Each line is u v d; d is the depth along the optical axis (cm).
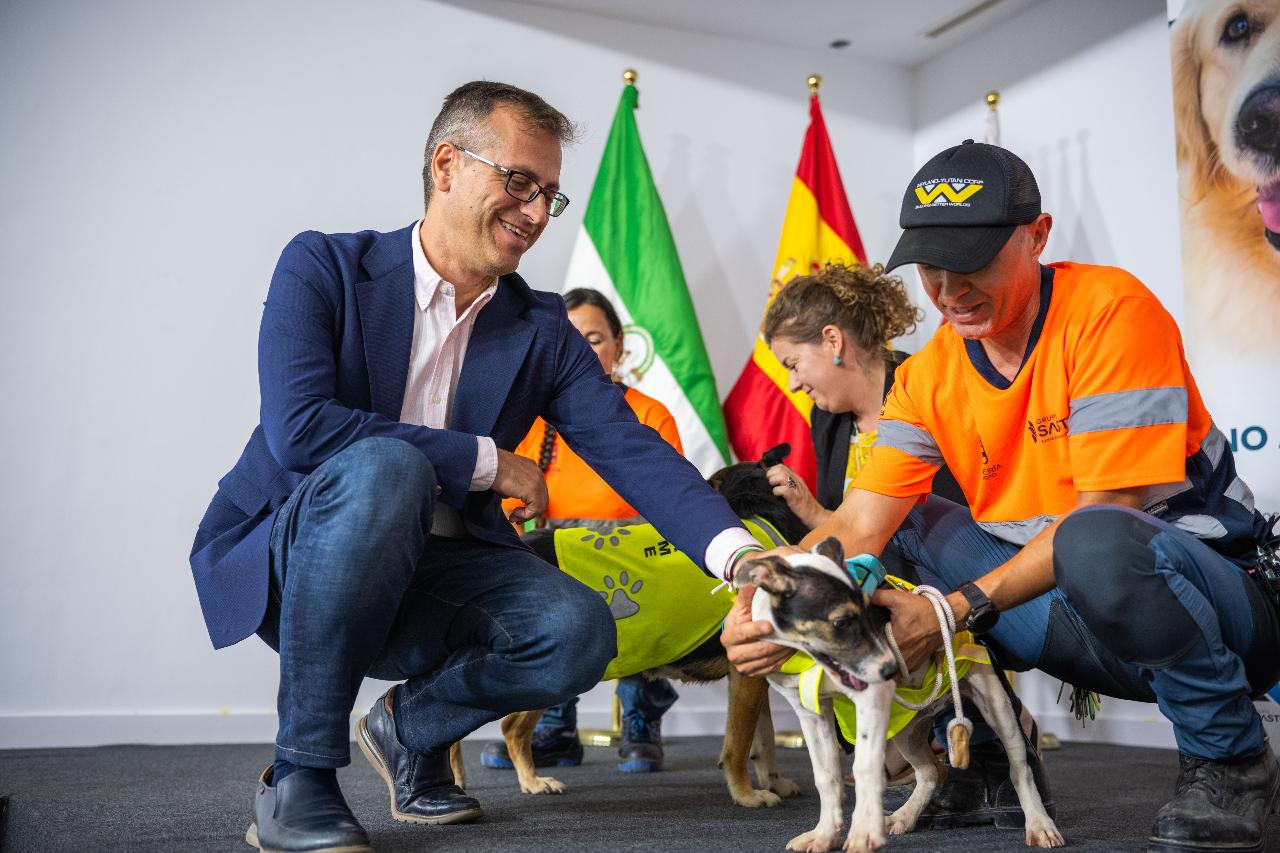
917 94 588
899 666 179
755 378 490
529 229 205
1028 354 203
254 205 481
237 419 471
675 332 478
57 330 454
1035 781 199
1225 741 173
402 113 503
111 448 455
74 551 446
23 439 446
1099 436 187
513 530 226
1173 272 452
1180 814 172
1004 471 213
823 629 171
